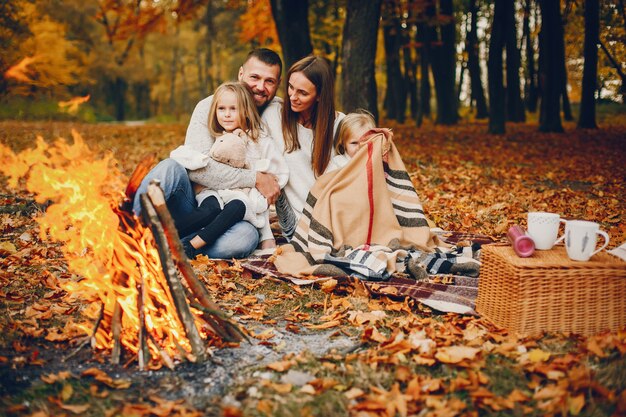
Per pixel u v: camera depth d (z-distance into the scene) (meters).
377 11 9.67
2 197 6.25
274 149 4.59
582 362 2.59
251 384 2.46
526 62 29.73
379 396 2.35
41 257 4.30
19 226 5.21
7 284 3.66
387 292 3.55
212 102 4.52
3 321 3.05
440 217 6.24
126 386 2.45
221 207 4.31
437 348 2.76
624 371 2.46
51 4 29.61
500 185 8.75
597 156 12.37
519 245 3.06
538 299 2.93
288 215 4.67
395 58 23.14
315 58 4.52
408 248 4.31
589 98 20.12
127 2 12.96
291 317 3.28
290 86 4.50
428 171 9.94
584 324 2.94
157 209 2.62
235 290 3.74
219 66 43.16
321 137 4.58
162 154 11.80
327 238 4.19
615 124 22.77
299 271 3.93
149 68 42.28
